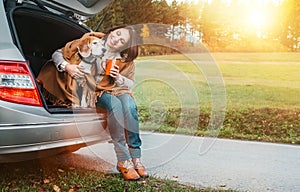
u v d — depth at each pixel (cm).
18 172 286
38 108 226
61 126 235
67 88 275
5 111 213
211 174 312
